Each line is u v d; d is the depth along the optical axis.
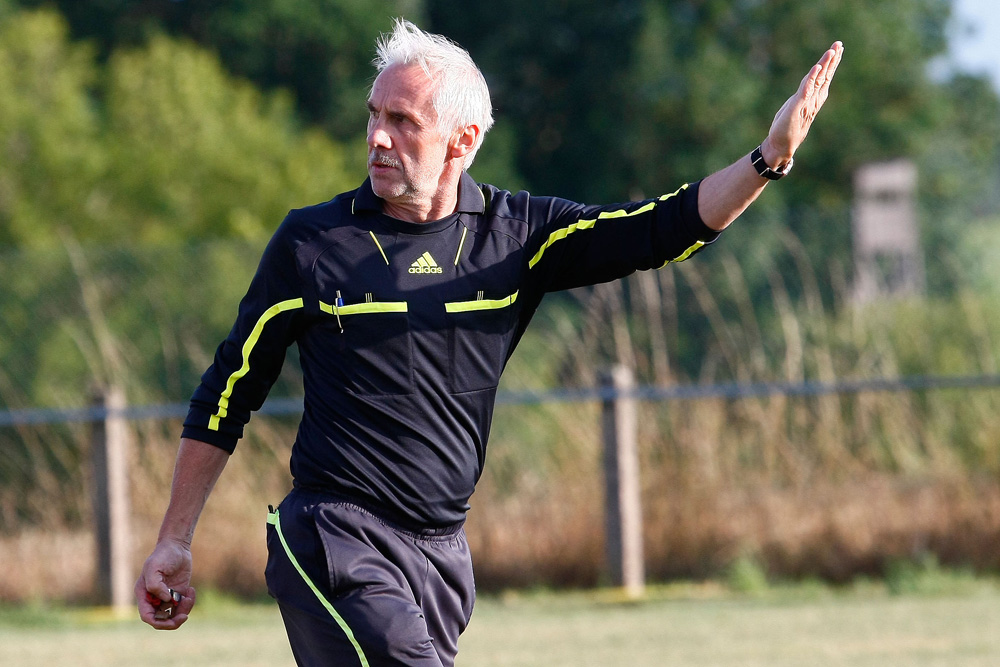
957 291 32.22
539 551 27.45
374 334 9.30
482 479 29.05
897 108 90.50
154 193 63.28
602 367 31.25
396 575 9.30
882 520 27.44
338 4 77.62
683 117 79.12
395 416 9.33
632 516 26.42
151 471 29.41
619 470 26.31
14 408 34.84
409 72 9.38
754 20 83.19
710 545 27.59
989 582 25.98
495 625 22.66
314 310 9.36
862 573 27.09
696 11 81.94
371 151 9.39
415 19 83.12
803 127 9.19
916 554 26.94
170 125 65.00
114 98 67.00
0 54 65.69
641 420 28.94
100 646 21.25
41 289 35.94
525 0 82.12
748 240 32.50
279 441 29.80
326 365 9.43
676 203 9.59
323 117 79.25
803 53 84.69
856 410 29.36
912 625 21.12
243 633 22.62
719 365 31.09
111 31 81.62
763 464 28.91
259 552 28.05
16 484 30.89
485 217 9.77
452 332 9.44
